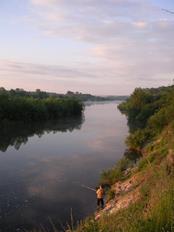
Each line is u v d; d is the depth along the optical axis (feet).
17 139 188.55
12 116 272.10
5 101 268.82
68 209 76.02
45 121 303.27
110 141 182.80
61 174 108.06
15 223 68.39
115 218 19.45
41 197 84.48
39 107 301.63
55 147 163.53
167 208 15.89
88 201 81.46
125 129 242.58
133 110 320.09
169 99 184.85
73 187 93.25
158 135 128.57
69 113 370.53
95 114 419.74
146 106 271.08
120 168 98.27
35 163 125.49
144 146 132.36
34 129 239.30
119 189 75.92
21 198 83.61
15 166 119.75
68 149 157.69
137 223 15.60
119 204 58.80
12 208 76.48
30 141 182.29
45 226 66.90
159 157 68.80
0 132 215.31
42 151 151.84
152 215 15.84
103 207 72.64
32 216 72.13
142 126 247.09
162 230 14.82
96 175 106.63
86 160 131.34
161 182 21.31
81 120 324.80
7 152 147.95
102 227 17.81
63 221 69.26
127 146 147.64
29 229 65.41
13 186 93.97
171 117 134.31
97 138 195.72
